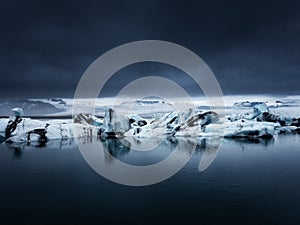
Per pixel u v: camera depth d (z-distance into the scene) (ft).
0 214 89.61
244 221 82.07
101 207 95.45
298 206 92.84
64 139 321.52
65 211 91.76
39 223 82.58
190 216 86.74
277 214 86.38
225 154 201.98
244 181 125.39
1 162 181.47
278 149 223.30
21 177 139.74
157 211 91.20
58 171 153.58
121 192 112.57
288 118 409.49
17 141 292.61
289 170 147.13
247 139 296.10
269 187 115.34
